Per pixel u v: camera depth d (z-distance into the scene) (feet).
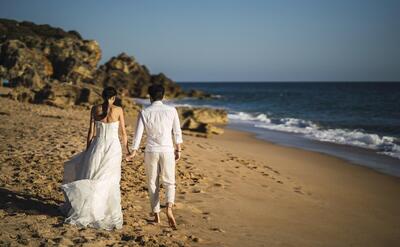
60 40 182.70
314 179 34.09
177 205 19.94
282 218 20.76
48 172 22.99
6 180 20.67
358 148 54.65
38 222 14.99
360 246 17.99
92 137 16.37
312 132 72.38
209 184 25.39
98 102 82.94
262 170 33.78
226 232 16.99
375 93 266.36
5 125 41.16
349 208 25.26
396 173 39.11
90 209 15.28
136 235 14.87
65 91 82.23
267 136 65.87
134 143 15.88
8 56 143.02
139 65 214.48
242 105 162.50
